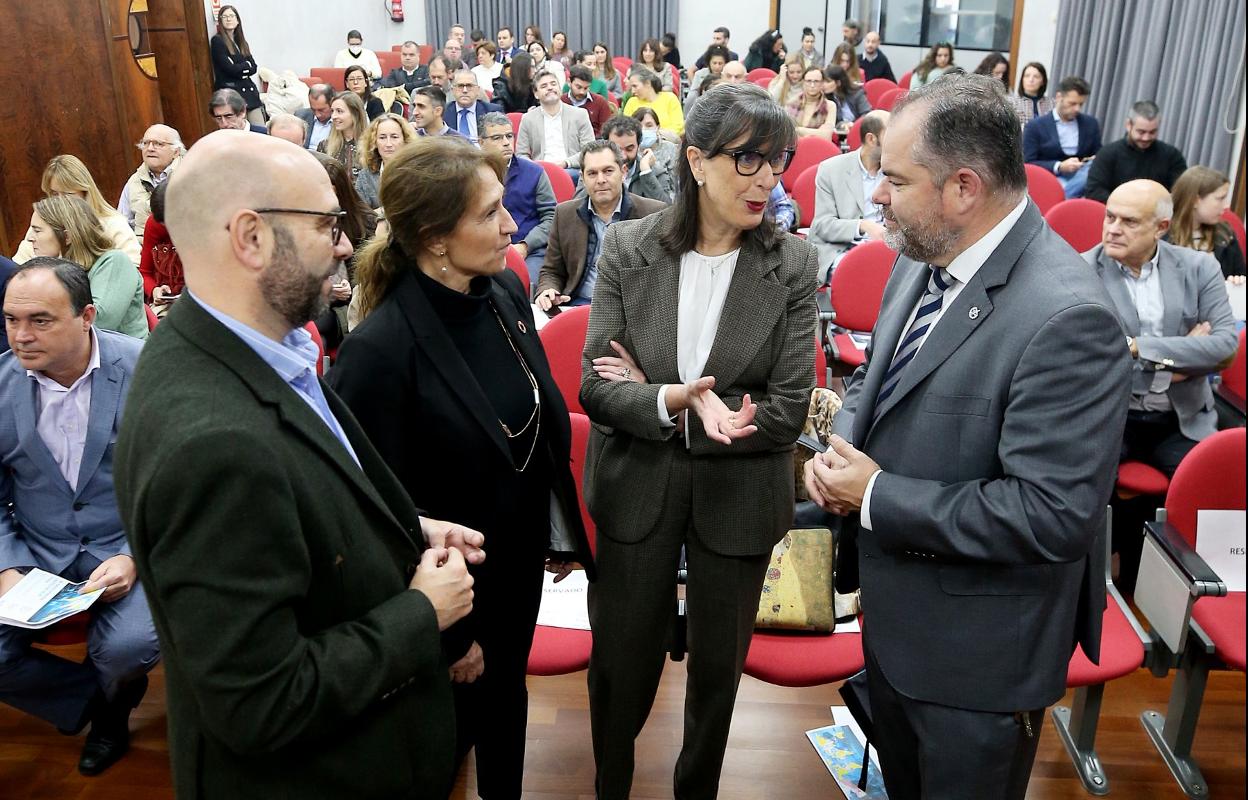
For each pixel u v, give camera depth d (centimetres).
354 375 135
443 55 891
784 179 567
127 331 299
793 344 151
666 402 144
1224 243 334
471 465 143
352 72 748
